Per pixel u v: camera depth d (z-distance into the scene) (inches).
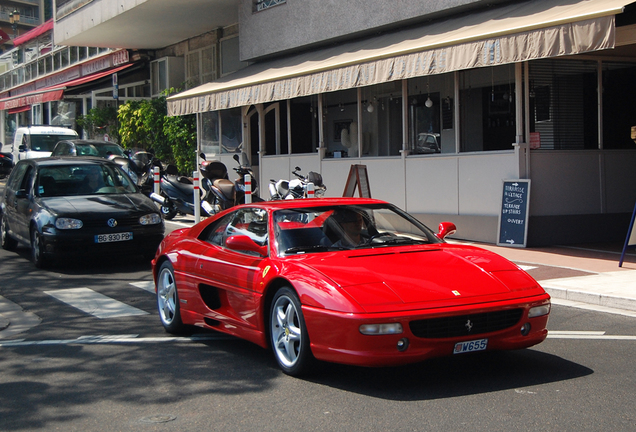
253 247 229.8
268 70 697.6
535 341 204.7
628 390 193.0
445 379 206.1
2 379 220.1
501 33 411.8
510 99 543.2
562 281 353.7
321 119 661.3
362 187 555.8
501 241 482.9
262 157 763.4
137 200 450.9
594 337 257.1
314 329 197.6
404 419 172.9
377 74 509.4
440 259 220.8
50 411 188.4
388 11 607.5
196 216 607.2
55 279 402.6
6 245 515.2
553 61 490.0
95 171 478.9
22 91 1851.6
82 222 416.8
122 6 885.8
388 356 186.1
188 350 251.0
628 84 520.7
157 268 292.2
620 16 431.5
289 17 732.7
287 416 178.5
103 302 341.4
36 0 3708.2
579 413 174.6
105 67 1318.9
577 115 501.7
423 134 616.7
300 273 208.7
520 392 192.2
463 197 515.2
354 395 193.0
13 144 1185.4
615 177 510.0
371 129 684.7
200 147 885.8
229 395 197.3
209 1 829.2
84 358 243.3
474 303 195.0
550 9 431.5
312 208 247.6
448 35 478.9
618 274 371.9
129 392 203.2
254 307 225.3
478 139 575.2
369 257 220.5
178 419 179.3
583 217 497.0
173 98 796.6
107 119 1149.7
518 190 473.7
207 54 1030.4
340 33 664.4
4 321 301.3
